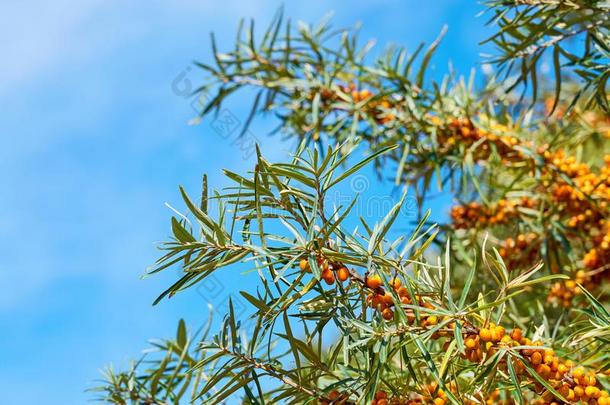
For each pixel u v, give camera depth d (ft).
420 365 2.87
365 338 2.75
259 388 2.82
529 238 3.87
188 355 3.21
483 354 2.76
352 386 2.81
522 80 3.47
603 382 2.85
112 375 3.23
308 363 2.99
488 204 3.75
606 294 3.64
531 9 3.30
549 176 3.81
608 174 3.69
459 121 3.87
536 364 2.75
